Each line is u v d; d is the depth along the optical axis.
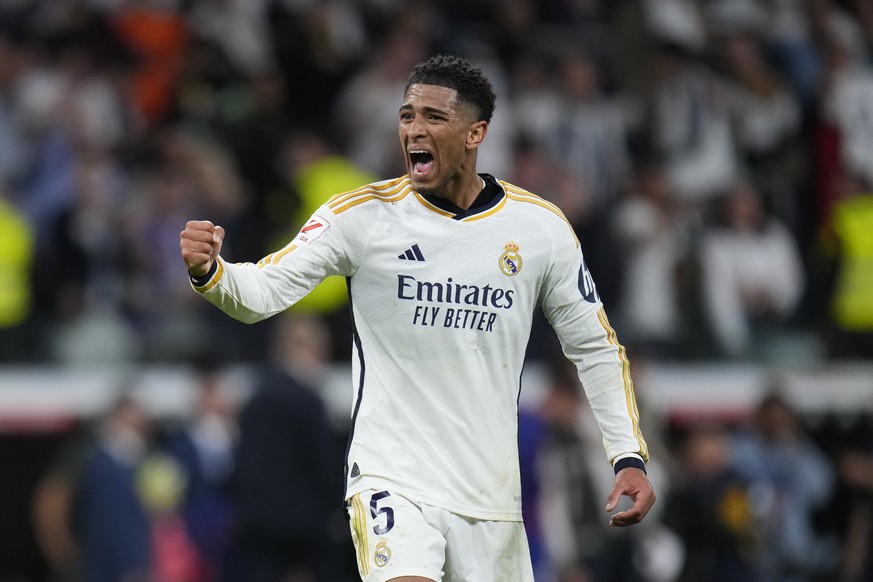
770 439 39.12
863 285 46.59
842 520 42.28
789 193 51.28
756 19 55.56
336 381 39.22
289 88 49.53
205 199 41.53
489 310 17.30
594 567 33.25
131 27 48.03
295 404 31.78
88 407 38.59
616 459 17.78
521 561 17.75
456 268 17.22
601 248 42.97
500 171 47.03
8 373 38.62
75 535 34.59
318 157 43.59
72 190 41.62
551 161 46.53
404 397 17.20
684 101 51.25
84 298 40.72
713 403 43.41
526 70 49.44
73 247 40.88
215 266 15.75
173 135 44.25
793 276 47.84
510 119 48.38
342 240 17.09
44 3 47.53
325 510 32.03
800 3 56.41
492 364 17.41
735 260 46.44
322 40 49.56
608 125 49.88
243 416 32.12
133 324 40.47
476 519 17.30
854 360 46.06
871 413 44.91
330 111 49.75
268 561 31.73
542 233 17.59
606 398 17.94
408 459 17.11
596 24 55.28
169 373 39.53
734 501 33.84
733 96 52.72
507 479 17.52
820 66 54.69
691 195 49.75
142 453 34.41
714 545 33.91
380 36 51.19
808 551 39.22
